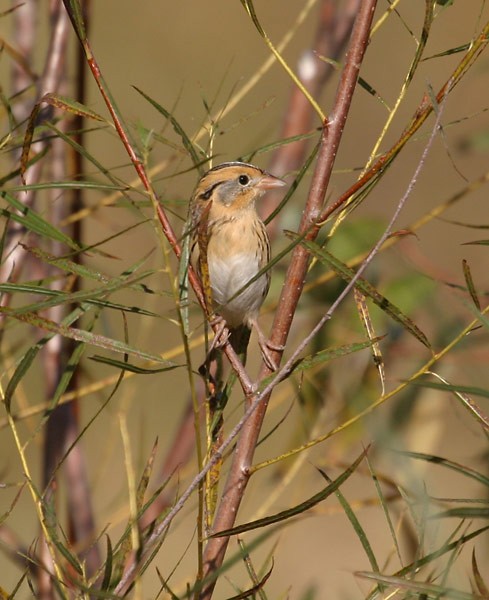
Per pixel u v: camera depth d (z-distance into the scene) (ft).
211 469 17.61
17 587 16.99
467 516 15.90
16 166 24.47
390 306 17.39
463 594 15.51
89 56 17.87
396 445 22.56
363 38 18.19
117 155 56.65
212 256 29.58
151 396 48.39
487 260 57.21
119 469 44.19
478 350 29.07
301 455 24.36
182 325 15.61
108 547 16.55
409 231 17.63
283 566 43.04
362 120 61.26
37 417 29.25
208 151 21.16
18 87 27.22
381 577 15.66
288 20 62.39
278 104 59.41
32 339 25.63
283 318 18.29
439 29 60.75
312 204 18.13
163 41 61.21
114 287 16.63
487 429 17.75
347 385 28.76
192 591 14.83
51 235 19.21
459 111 59.41
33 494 17.24
